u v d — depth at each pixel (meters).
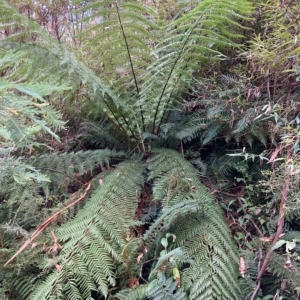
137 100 1.59
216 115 1.40
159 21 1.78
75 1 1.47
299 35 1.14
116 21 1.45
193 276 0.93
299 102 1.19
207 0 1.25
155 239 1.08
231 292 0.92
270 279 1.02
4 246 1.12
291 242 0.97
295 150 1.03
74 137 1.74
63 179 1.41
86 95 1.54
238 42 1.61
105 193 1.20
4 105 0.77
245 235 1.20
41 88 0.77
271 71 1.31
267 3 1.41
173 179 1.22
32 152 1.63
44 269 1.02
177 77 1.52
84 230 1.05
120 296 0.97
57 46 1.36
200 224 1.05
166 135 1.55
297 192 1.06
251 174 1.36
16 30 1.72
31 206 1.24
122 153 1.55
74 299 0.92
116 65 1.61
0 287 1.03
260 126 1.30
